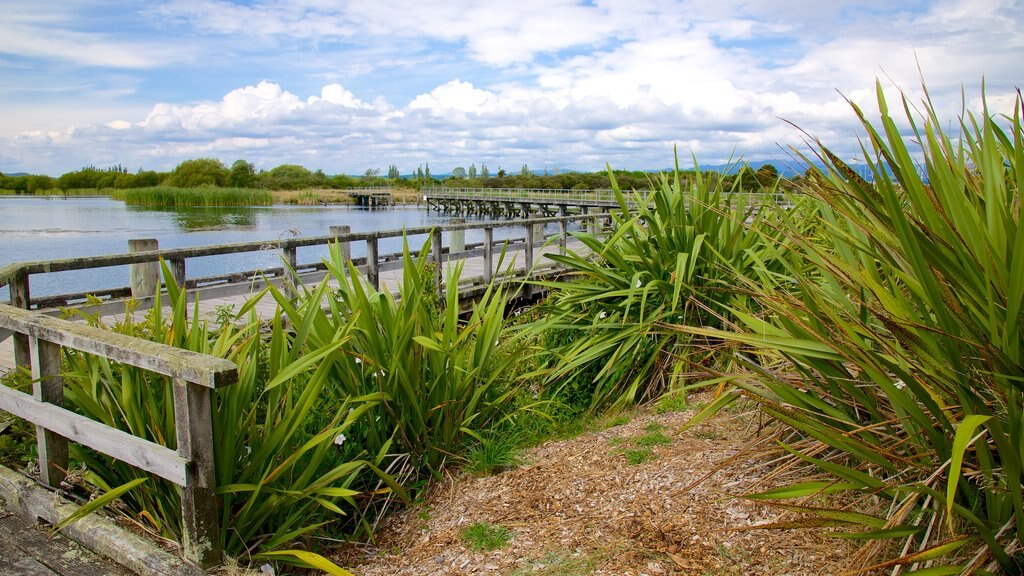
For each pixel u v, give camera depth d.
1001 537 1.92
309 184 99.19
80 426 2.89
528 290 9.07
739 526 2.51
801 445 2.68
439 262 7.61
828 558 2.23
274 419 3.21
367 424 3.71
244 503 2.94
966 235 1.91
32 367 3.11
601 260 5.51
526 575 2.51
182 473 2.49
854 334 2.14
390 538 3.23
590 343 4.78
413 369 3.77
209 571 2.55
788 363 3.05
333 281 6.91
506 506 3.18
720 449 3.22
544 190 44.28
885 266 2.24
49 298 5.05
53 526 3.00
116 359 2.64
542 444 4.07
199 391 2.49
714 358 4.60
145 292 5.74
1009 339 1.80
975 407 1.92
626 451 3.49
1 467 3.43
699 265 4.67
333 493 2.94
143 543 2.70
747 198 4.96
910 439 2.18
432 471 3.75
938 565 1.98
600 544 2.60
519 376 4.59
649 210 5.31
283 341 3.28
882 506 2.32
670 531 2.57
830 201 2.30
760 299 2.74
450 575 2.66
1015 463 1.74
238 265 14.73
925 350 2.02
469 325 4.19
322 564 2.59
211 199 67.56
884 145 1.99
